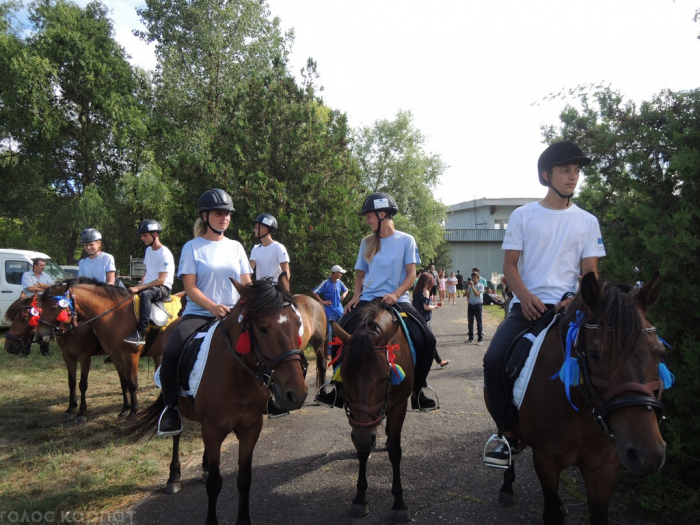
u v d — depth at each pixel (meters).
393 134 30.05
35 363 9.15
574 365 2.22
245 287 2.99
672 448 3.44
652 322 3.54
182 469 4.39
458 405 6.25
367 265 4.15
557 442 2.43
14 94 17.95
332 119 12.21
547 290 2.82
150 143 21.25
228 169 10.28
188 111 21.61
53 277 12.95
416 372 3.82
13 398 6.86
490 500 3.62
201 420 3.20
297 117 11.05
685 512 3.33
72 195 21.81
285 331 2.85
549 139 5.68
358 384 2.89
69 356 6.09
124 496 3.84
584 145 5.15
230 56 21.36
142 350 6.10
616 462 2.38
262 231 6.20
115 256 22.23
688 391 3.38
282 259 6.12
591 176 5.10
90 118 21.06
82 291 5.77
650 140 4.11
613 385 2.04
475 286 11.75
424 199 30.64
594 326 2.17
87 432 5.41
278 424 5.66
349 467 4.33
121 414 5.97
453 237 42.53
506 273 2.89
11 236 25.62
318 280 10.61
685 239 3.37
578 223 2.81
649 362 2.02
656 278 2.16
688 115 3.92
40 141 19.56
